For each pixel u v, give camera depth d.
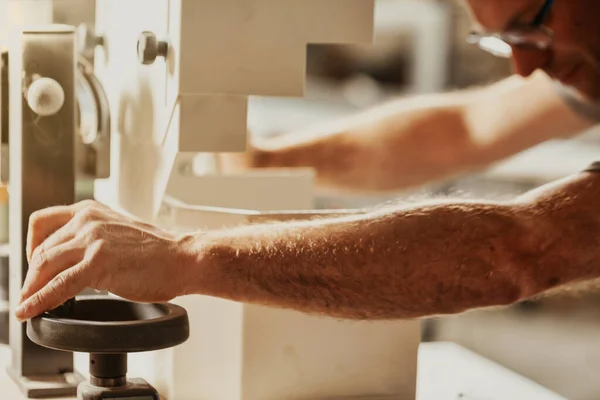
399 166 2.19
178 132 1.37
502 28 1.59
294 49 1.37
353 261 1.35
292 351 1.42
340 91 4.00
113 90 1.63
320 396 1.43
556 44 1.63
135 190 1.56
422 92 3.81
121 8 1.57
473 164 2.21
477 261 1.37
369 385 1.45
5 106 1.52
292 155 2.12
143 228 1.34
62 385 1.43
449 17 3.75
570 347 3.69
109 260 1.27
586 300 4.08
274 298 1.33
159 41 1.38
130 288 1.28
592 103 1.75
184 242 1.32
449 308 1.38
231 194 1.73
